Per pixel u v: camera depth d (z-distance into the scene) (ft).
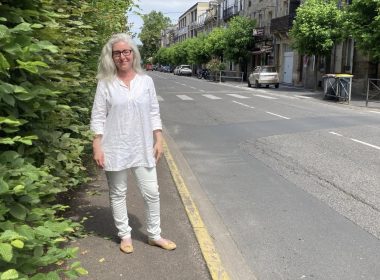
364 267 14.84
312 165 29.04
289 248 16.29
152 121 14.71
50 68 12.60
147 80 14.49
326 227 18.33
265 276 14.14
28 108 10.05
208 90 105.70
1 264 7.64
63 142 13.52
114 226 16.78
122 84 14.02
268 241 16.89
